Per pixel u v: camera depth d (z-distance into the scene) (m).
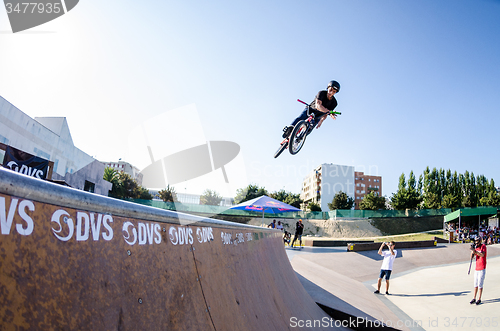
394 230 41.16
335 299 6.09
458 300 7.71
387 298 8.25
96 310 0.98
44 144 17.00
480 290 7.23
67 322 0.86
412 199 47.09
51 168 10.02
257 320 2.41
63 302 0.87
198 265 1.84
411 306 7.43
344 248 16.52
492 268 11.82
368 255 14.05
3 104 13.86
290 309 3.54
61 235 0.92
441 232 31.66
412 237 28.75
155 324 1.24
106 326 1.00
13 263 0.75
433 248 15.80
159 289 1.36
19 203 0.78
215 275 2.04
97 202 1.07
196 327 1.53
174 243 1.62
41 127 16.72
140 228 1.33
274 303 3.13
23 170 9.24
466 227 31.89
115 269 1.13
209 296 1.82
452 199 46.53
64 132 18.83
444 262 13.95
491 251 16.36
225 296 2.06
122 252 1.19
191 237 1.86
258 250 3.60
